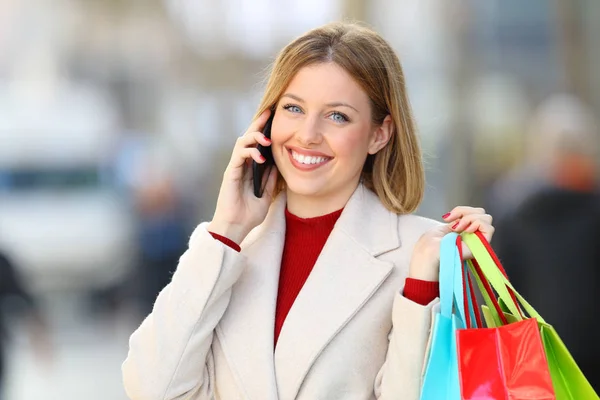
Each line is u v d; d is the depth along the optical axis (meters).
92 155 29.22
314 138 5.59
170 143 33.06
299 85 5.62
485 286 5.45
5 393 12.01
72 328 24.69
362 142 5.71
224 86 32.34
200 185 31.97
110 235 27.19
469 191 23.31
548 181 10.70
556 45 26.28
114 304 26.61
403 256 5.75
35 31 39.44
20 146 29.00
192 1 33.41
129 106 36.47
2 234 27.05
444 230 5.49
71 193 28.27
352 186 5.91
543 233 10.57
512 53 29.34
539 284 10.60
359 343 5.60
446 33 25.22
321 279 5.71
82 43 37.94
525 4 29.38
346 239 5.77
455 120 24.12
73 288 26.83
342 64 5.61
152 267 18.78
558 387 5.17
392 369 5.39
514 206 10.83
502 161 28.80
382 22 26.81
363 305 5.65
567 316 10.50
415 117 5.97
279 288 5.86
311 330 5.61
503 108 29.62
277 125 5.70
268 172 5.91
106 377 18.67
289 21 28.69
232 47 31.84
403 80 5.89
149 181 18.86
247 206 5.81
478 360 5.08
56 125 29.89
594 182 10.77
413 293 5.41
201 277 5.61
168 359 5.59
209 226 5.80
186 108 34.00
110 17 36.91
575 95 25.23
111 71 37.28
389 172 5.96
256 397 5.60
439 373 5.20
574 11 25.33
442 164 23.56
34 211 27.75
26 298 12.10
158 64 35.84
